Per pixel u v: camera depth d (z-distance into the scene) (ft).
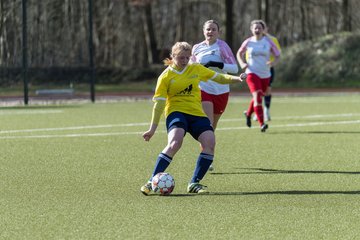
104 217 63.72
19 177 85.35
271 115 178.09
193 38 469.98
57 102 236.84
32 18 234.17
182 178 84.07
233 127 146.72
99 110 197.67
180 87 74.95
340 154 104.88
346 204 68.85
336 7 462.19
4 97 241.35
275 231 58.54
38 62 237.25
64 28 239.30
